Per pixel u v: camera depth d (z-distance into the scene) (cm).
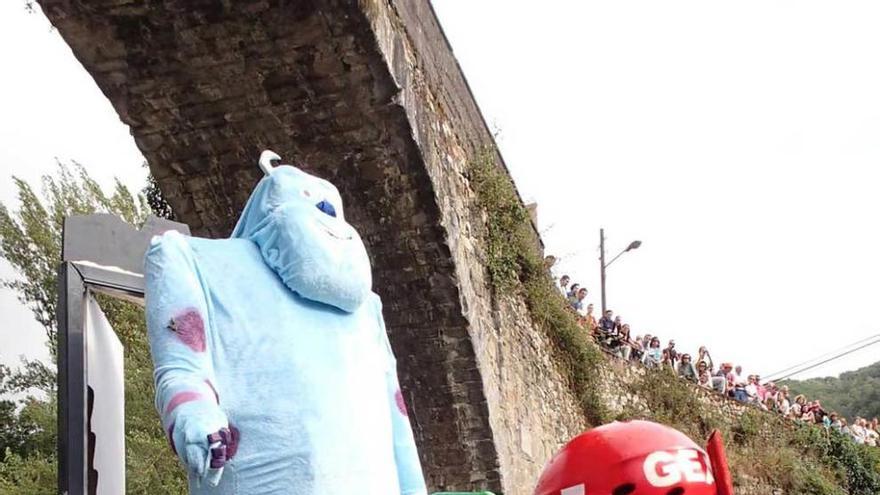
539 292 1062
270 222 215
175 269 201
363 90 662
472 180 891
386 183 727
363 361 214
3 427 1525
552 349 1166
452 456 857
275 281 211
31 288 1518
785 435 1780
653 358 1531
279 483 190
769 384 1945
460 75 879
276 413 194
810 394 5256
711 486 213
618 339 1455
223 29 619
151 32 629
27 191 1522
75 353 276
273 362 199
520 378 990
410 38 715
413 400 842
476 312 844
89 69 660
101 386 289
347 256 215
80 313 281
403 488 228
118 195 1566
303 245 209
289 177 225
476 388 831
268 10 605
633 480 209
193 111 685
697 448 216
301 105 675
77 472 265
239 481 191
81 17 618
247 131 696
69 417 269
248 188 731
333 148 705
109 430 290
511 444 916
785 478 1692
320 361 203
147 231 310
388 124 685
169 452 1116
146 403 1155
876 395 4878
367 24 613
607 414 1287
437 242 759
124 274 297
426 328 808
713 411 1627
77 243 288
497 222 939
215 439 183
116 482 290
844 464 1855
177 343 193
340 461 196
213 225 755
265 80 659
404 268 778
